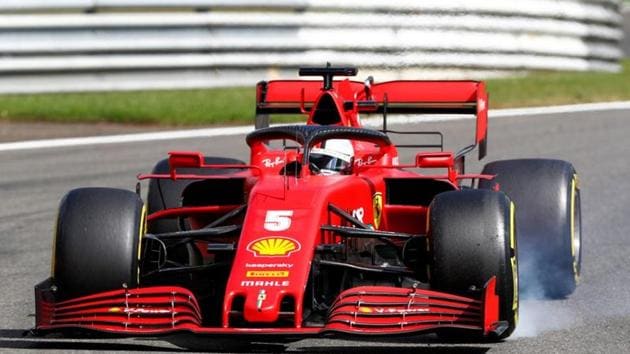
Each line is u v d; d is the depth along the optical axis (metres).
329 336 20.69
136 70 70.81
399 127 58.91
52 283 22.47
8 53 68.69
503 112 64.56
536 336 23.31
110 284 22.25
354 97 30.31
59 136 58.12
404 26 73.75
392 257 27.42
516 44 79.75
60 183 45.00
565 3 82.81
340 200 23.69
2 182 45.72
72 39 69.62
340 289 23.97
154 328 20.97
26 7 68.94
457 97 31.22
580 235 29.06
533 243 27.11
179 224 28.08
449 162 23.94
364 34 72.81
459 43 76.06
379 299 21.16
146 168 48.00
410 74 74.06
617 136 55.34
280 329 20.05
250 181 25.66
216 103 67.00
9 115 64.06
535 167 27.78
